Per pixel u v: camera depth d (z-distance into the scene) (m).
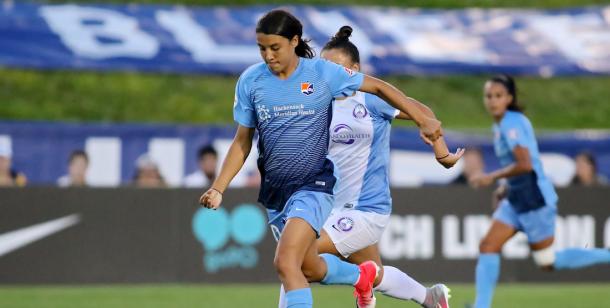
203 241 42.59
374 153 24.00
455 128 66.25
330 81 20.62
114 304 35.50
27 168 52.91
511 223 32.28
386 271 24.75
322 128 20.89
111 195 42.25
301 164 20.91
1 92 66.31
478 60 65.06
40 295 38.25
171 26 64.56
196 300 36.94
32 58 61.00
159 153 53.59
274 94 20.61
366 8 68.12
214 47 63.62
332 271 22.14
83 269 41.91
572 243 44.19
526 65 65.38
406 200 43.38
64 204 42.00
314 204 20.69
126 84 68.50
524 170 31.19
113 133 53.44
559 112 70.50
